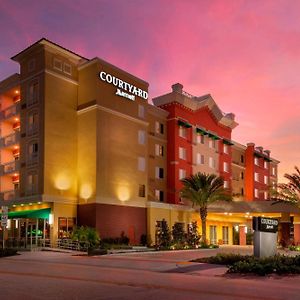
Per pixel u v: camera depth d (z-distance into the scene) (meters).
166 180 56.59
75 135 46.06
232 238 66.44
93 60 45.88
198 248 46.84
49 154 43.22
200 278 18.78
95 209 43.38
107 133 45.78
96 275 19.45
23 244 42.66
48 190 42.66
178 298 12.78
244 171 78.38
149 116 54.91
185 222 54.81
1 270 21.64
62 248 40.50
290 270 19.89
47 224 42.94
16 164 46.78
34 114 45.06
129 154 48.22
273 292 14.44
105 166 45.06
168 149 57.25
